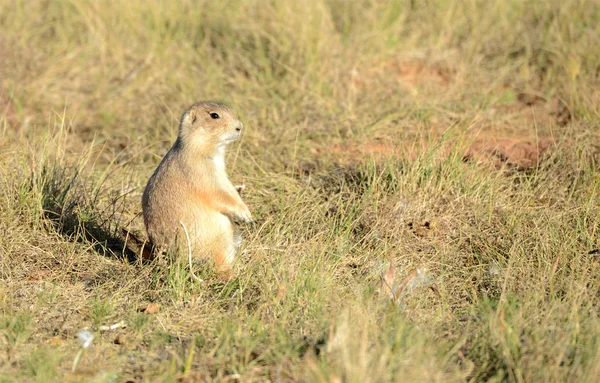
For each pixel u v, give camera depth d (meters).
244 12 19.38
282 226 11.53
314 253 10.48
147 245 10.62
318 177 13.22
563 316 8.79
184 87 16.89
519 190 12.37
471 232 11.40
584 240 11.01
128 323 9.02
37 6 19.80
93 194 12.31
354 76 17.05
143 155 14.56
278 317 9.12
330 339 7.92
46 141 12.55
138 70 17.52
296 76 16.73
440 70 17.86
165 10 19.44
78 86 17.28
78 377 7.84
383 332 8.34
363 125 15.06
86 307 9.39
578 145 13.13
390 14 19.30
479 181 12.29
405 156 12.94
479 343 8.33
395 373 7.50
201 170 10.17
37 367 7.87
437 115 15.66
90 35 18.56
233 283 9.80
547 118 15.81
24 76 17.16
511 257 10.48
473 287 10.20
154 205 10.27
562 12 18.62
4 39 17.92
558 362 7.61
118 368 8.06
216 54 18.16
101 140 15.16
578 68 16.36
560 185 12.54
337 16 19.45
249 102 16.28
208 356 8.21
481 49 18.50
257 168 13.74
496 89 17.02
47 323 8.99
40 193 11.27
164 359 8.26
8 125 15.11
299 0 18.25
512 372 7.81
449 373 7.81
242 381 7.75
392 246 11.07
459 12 19.47
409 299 9.62
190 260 9.80
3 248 10.53
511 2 19.55
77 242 11.06
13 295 9.60
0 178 11.56
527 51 17.86
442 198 12.00
